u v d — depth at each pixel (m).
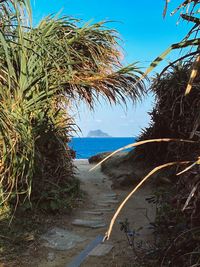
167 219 4.51
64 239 6.14
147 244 5.50
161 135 10.48
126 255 5.44
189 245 3.74
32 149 6.13
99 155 15.12
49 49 7.24
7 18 6.19
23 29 6.61
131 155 11.86
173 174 8.87
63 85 7.90
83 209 7.98
